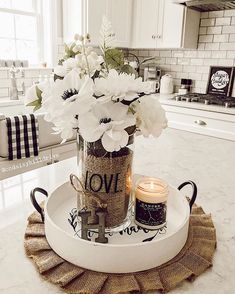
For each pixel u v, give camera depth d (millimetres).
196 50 3207
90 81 544
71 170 1084
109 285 532
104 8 2938
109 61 635
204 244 655
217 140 1490
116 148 574
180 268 578
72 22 2906
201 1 2555
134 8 3256
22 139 1846
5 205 827
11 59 2842
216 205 860
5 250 635
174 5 2918
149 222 695
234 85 2980
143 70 3586
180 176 1050
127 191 697
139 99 611
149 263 574
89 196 657
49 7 2990
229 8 2857
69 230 689
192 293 529
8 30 2838
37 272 569
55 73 632
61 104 560
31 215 753
